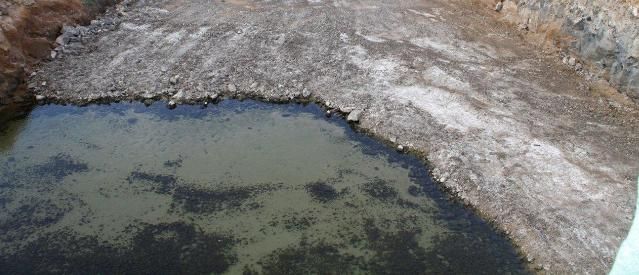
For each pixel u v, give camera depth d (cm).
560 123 1031
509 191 858
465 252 774
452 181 898
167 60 1218
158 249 766
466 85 1147
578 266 729
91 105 1102
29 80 1139
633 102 1090
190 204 854
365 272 738
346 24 1423
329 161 965
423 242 792
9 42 1123
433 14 1526
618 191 853
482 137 984
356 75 1184
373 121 1050
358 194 886
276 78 1176
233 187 894
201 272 731
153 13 1444
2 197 856
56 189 880
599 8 1155
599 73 1167
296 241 788
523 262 755
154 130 1038
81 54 1226
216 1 1552
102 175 914
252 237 792
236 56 1244
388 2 1602
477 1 1598
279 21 1425
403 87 1141
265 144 1008
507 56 1294
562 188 861
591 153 945
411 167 948
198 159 961
